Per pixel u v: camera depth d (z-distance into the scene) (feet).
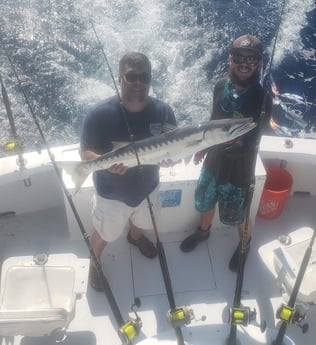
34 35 23.48
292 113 19.34
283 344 5.93
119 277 7.81
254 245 8.41
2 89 6.75
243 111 6.47
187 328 6.05
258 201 8.07
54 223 8.67
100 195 6.64
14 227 8.58
